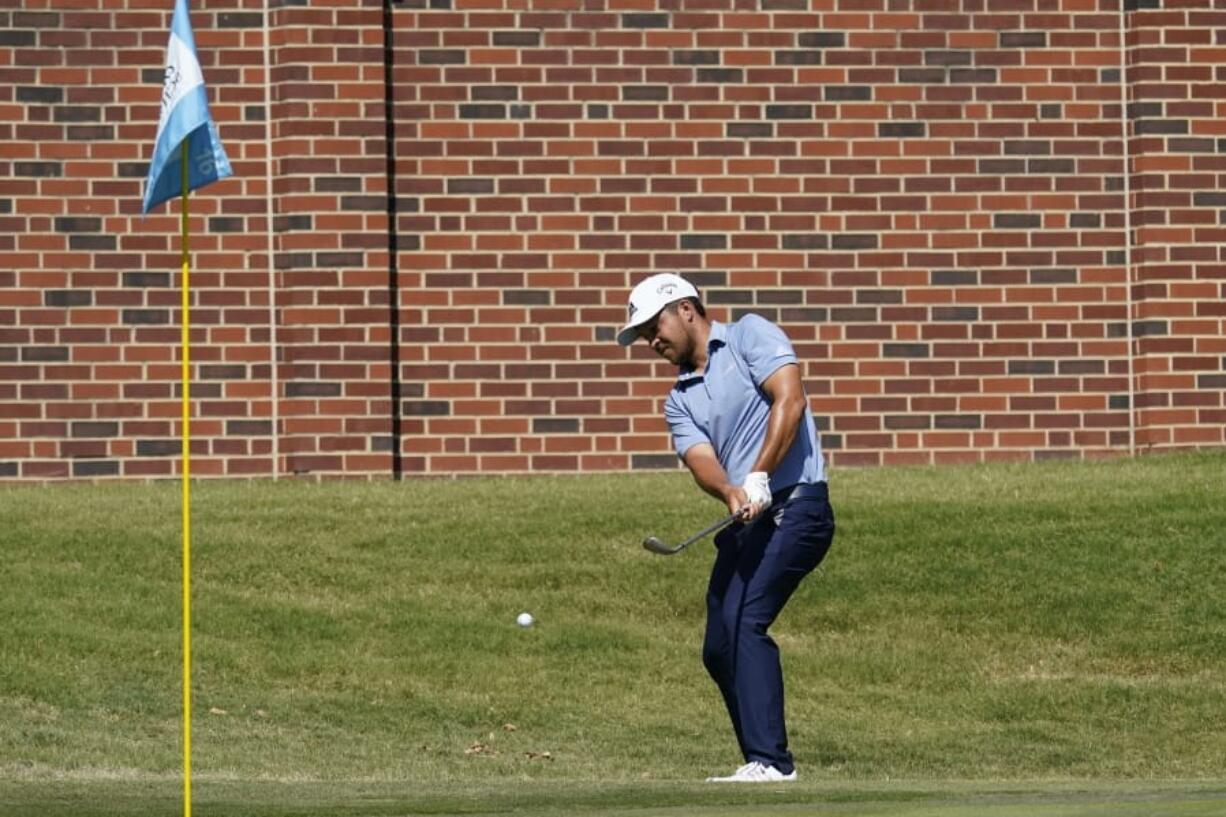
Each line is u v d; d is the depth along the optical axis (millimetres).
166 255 62938
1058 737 44406
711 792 27828
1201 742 43969
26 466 62656
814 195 64312
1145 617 50375
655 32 64000
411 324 63312
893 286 64562
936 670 48094
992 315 64750
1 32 62562
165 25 63156
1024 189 64938
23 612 48812
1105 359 65188
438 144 63438
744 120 64188
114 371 62781
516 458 63594
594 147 63781
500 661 48031
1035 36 64938
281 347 63000
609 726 44594
